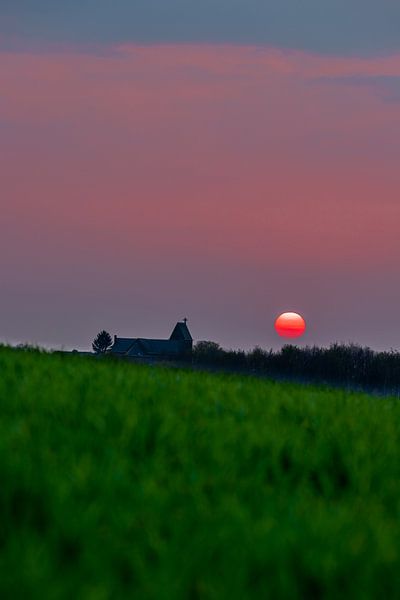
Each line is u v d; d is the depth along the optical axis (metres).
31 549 30.02
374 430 55.44
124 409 49.69
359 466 46.31
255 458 46.56
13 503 36.06
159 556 31.53
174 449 45.62
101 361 80.19
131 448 44.75
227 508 36.09
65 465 40.06
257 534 33.16
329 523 35.06
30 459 39.75
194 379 69.88
